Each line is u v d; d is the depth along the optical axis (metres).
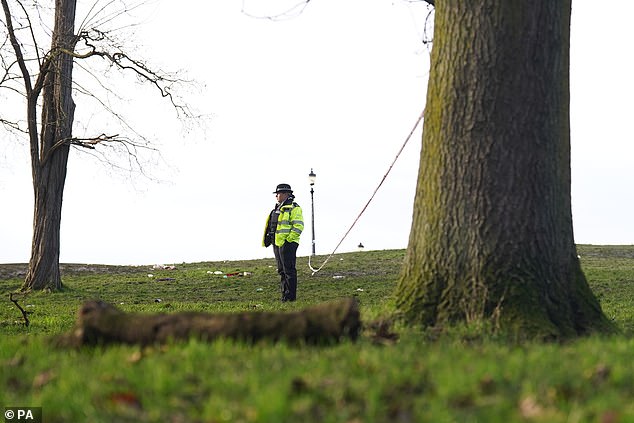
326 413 10.46
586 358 13.67
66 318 32.75
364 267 62.34
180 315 15.62
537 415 10.15
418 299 19.42
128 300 43.38
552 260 19.28
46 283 51.00
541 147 19.31
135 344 15.40
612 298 39.25
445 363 13.05
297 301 39.62
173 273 61.84
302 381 11.59
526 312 18.39
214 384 11.83
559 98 19.77
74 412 11.27
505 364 12.88
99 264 70.25
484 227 19.05
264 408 10.30
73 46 52.19
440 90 19.80
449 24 19.70
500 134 19.11
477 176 19.16
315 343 15.02
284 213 39.97
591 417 10.12
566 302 19.20
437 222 19.55
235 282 52.81
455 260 19.22
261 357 13.33
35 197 52.03
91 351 15.29
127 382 12.30
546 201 19.34
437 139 19.75
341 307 15.16
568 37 20.27
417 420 10.06
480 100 19.19
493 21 19.16
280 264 40.28
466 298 18.94
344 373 12.25
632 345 15.83
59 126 52.16
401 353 14.27
